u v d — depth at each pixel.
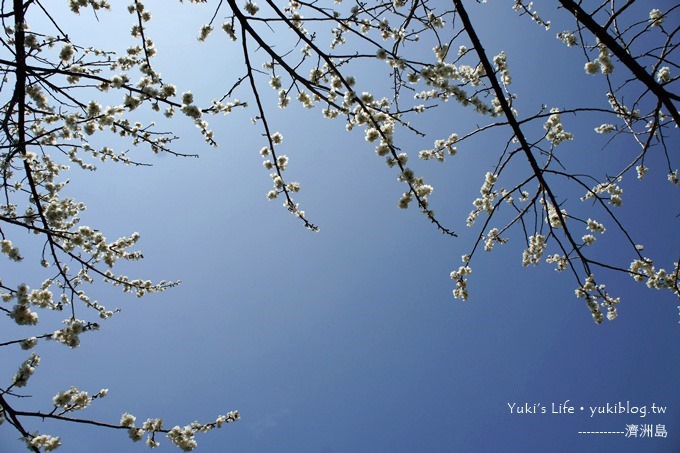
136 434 4.27
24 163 5.39
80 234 5.59
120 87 4.52
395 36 4.89
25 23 4.97
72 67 4.83
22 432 3.49
